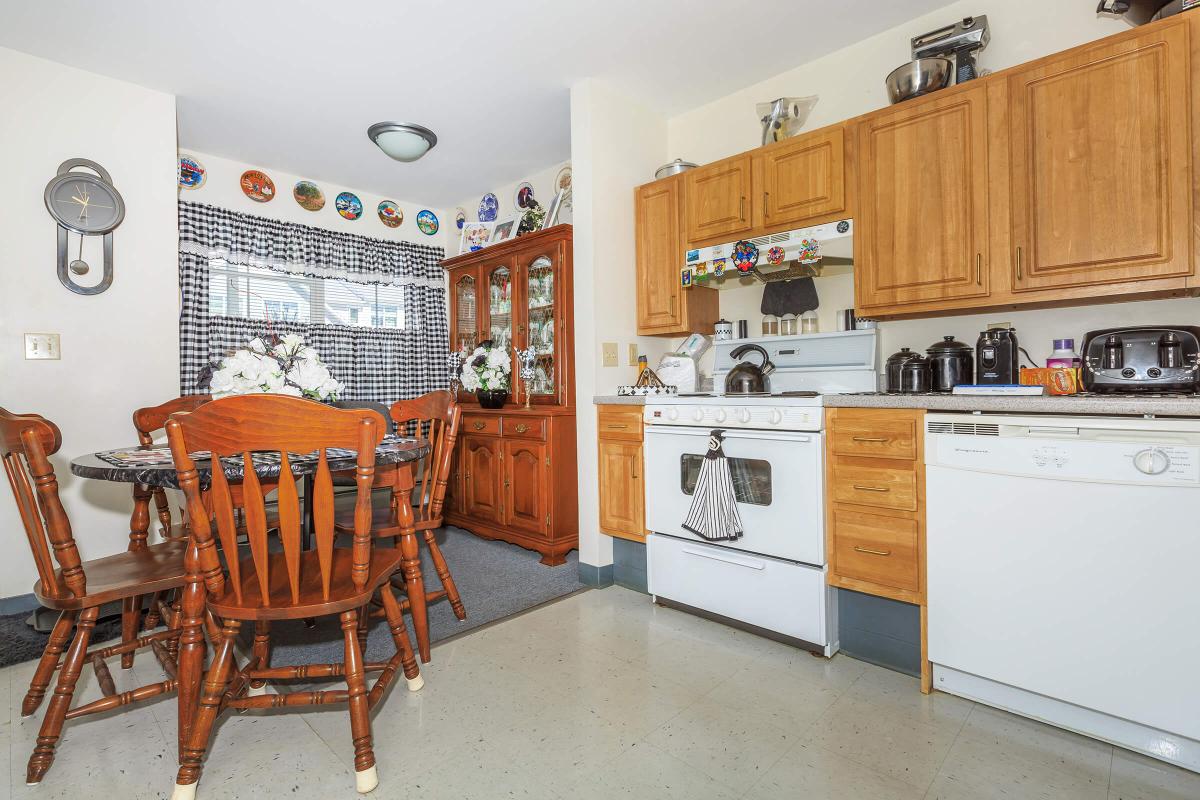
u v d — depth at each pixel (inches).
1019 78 73.0
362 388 161.9
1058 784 53.3
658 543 96.3
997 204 74.8
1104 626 57.0
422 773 55.9
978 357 79.2
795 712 65.9
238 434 49.9
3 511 94.3
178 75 104.0
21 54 95.3
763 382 99.7
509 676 74.7
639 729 62.9
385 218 171.5
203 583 53.4
